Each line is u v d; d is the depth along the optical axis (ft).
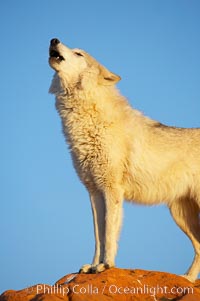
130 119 98.63
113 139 95.20
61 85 99.86
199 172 100.07
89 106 96.53
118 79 98.53
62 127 101.14
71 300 68.64
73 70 99.04
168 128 102.22
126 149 96.07
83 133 96.17
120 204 95.09
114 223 93.20
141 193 99.86
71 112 97.86
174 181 100.07
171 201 102.68
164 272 79.00
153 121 103.19
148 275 77.71
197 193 100.58
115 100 99.35
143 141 97.86
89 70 98.63
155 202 102.32
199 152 100.42
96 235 94.43
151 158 97.81
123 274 78.43
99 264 86.28
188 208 104.68
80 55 100.53
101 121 95.81
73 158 98.78
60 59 98.89
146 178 97.86
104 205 95.55
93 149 95.55
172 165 99.25
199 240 103.60
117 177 95.55
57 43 99.25
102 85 98.99
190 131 102.78
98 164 95.25
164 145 99.25
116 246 92.48
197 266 99.25
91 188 97.86
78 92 97.45
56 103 102.12
